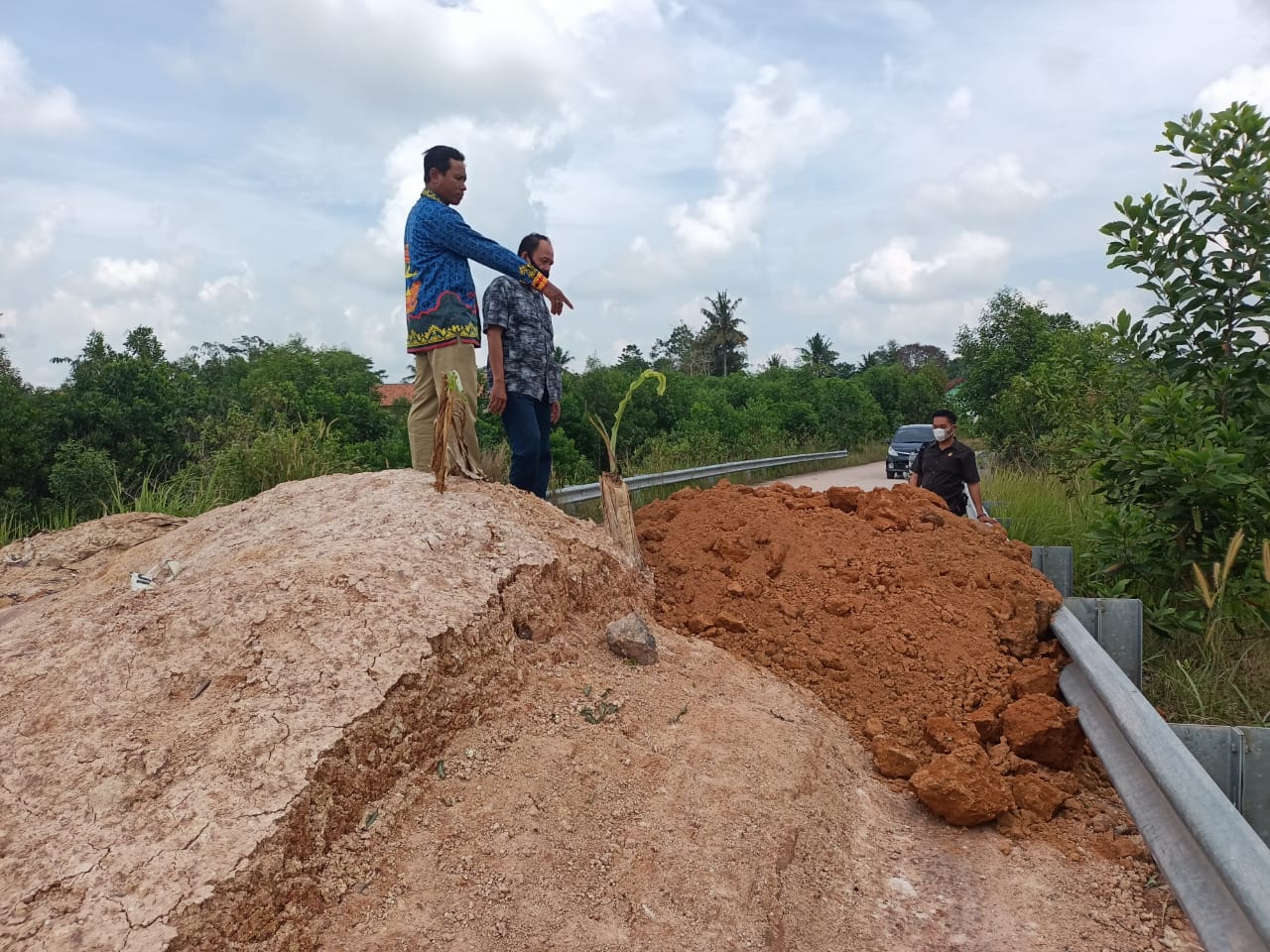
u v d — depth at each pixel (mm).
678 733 3273
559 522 4496
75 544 5254
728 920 2469
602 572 4363
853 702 4090
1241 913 2414
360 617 3061
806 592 4707
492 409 5207
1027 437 14719
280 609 3053
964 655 4262
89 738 2574
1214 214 6176
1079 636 4168
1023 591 4602
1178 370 6602
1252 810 3600
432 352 4566
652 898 2473
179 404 15664
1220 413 6289
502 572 3672
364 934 2221
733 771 3117
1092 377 10508
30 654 3021
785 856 2832
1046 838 3375
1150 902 2971
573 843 2609
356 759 2604
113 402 14398
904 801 3586
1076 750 3820
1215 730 3631
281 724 2594
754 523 5359
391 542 3635
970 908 2902
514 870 2457
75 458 11930
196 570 3717
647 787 2916
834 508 5879
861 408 36688
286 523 4176
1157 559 5930
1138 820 3055
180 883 2104
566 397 21969
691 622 4555
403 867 2449
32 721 2668
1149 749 3062
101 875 2129
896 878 3045
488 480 4688
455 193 4770
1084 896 3000
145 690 2760
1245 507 5508
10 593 4609
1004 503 9258
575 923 2340
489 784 2789
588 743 3082
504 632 3453
